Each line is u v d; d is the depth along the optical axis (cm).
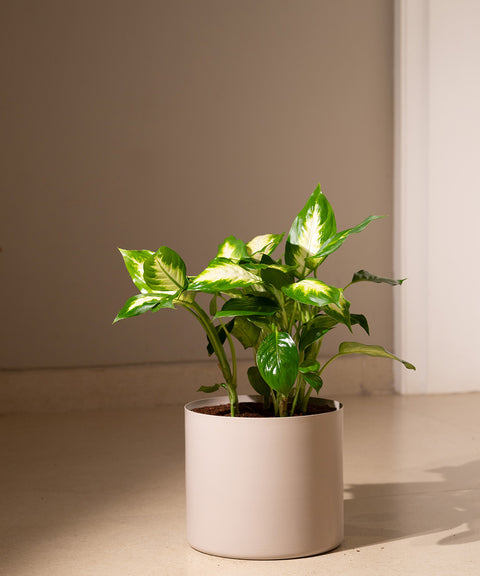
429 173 356
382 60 362
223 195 351
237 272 146
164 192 346
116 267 343
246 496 151
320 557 154
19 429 297
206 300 352
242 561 152
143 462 241
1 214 334
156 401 344
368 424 295
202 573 147
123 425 302
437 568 149
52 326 338
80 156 339
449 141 357
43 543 168
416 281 360
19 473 230
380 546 161
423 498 197
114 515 187
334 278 362
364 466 232
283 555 151
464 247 360
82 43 339
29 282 337
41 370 336
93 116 340
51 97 337
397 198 362
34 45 335
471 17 356
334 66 359
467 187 359
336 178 360
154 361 346
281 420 150
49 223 338
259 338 167
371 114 362
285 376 139
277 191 355
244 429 150
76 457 249
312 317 156
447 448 253
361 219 363
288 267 146
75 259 340
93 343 341
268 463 150
